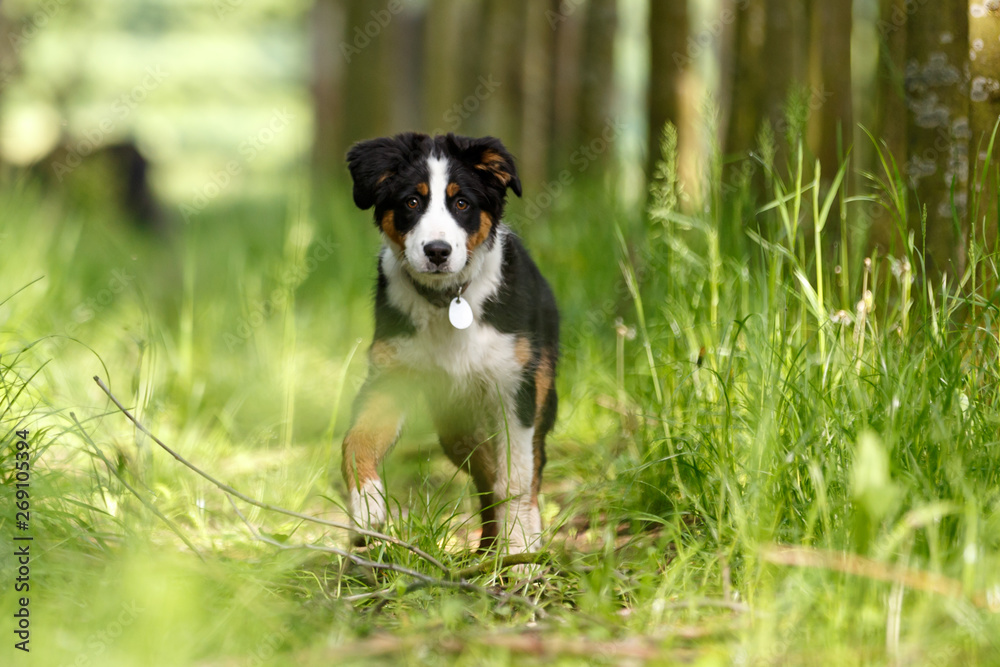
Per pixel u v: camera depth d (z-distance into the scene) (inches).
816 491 183.8
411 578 198.5
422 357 243.0
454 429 261.4
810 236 294.4
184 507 251.1
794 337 225.6
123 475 238.7
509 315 246.2
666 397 249.9
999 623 150.7
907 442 184.5
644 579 186.1
